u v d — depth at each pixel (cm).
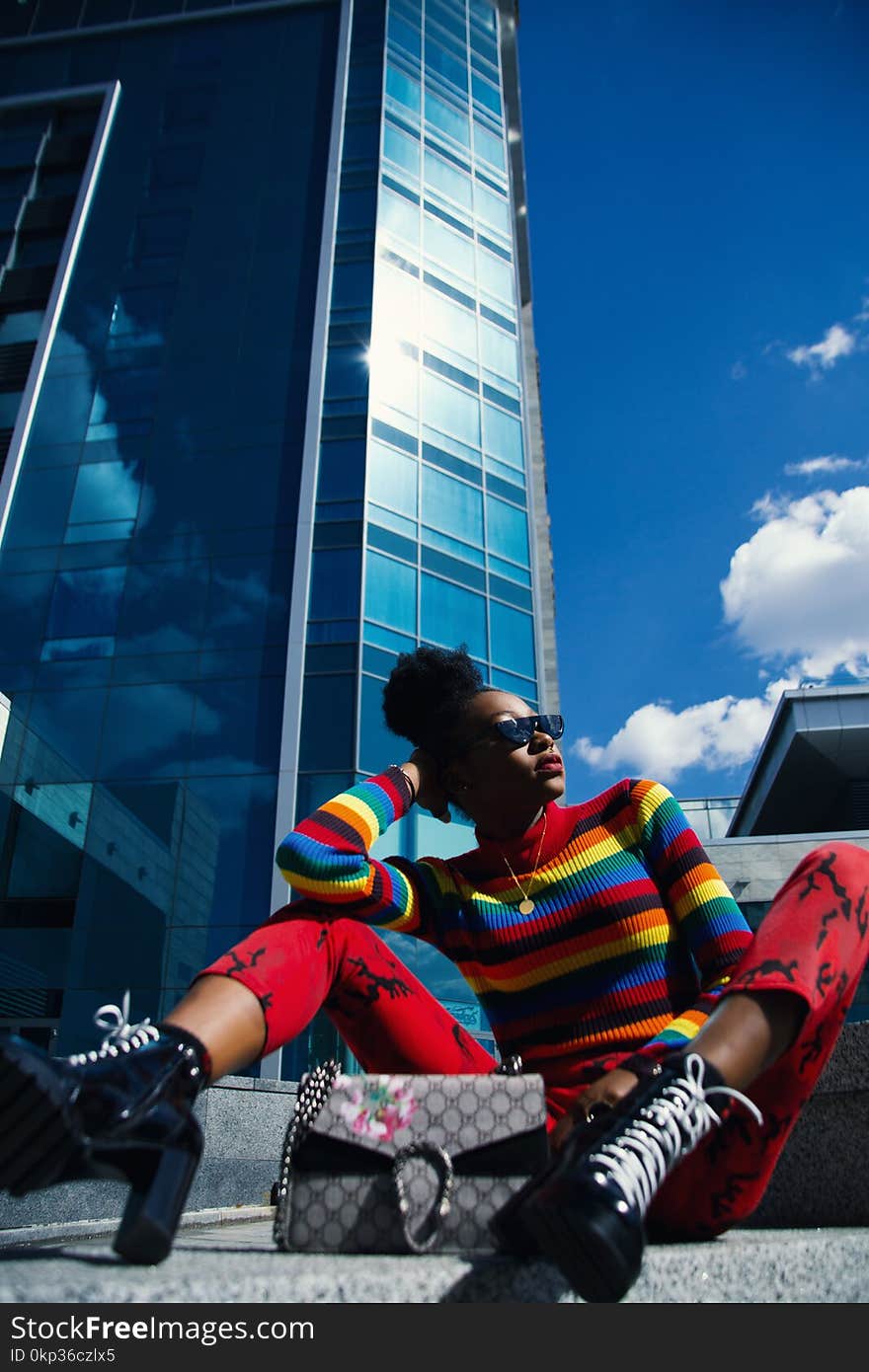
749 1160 129
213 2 2702
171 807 1564
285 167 2334
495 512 2020
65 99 2612
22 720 1670
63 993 1429
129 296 2203
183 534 1841
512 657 1858
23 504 1922
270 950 133
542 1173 103
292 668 1653
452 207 2420
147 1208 92
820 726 2881
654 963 157
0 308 2294
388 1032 151
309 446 1884
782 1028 116
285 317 2086
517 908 166
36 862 1541
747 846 2181
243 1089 526
